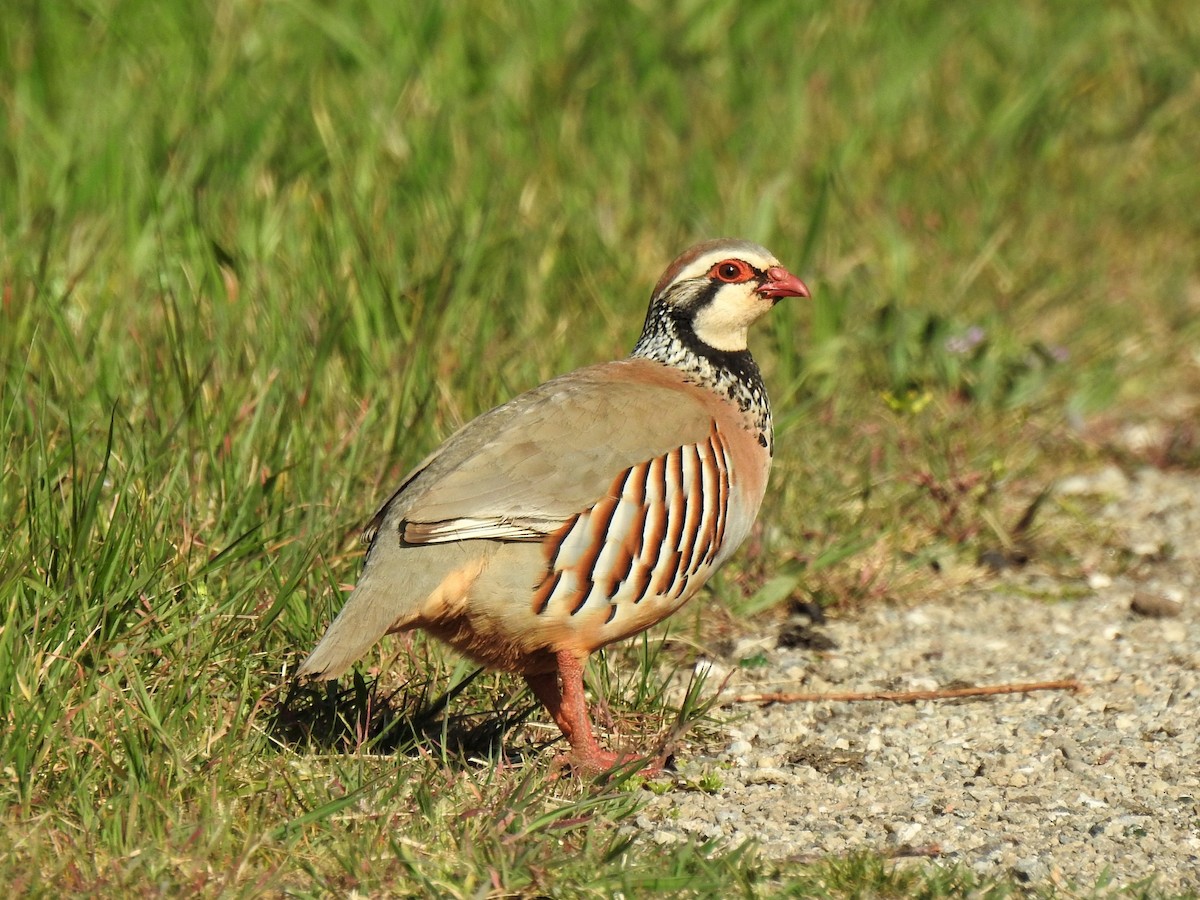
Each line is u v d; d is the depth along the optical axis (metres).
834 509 11.69
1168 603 10.74
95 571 8.26
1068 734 8.97
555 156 15.16
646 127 16.62
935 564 11.48
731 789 8.35
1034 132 18.20
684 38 17.67
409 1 16.75
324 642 7.70
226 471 9.70
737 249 9.04
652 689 9.23
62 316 10.33
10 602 7.98
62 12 16.00
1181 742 8.81
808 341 13.81
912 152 17.30
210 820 7.09
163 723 7.68
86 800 7.12
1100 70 19.53
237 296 11.38
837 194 15.66
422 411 10.47
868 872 7.23
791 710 9.38
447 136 14.45
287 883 6.91
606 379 8.72
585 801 7.60
